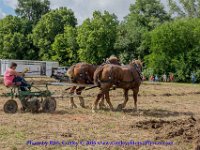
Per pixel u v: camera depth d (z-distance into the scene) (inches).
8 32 4015.8
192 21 2952.8
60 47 3469.5
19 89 692.7
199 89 1555.1
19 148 429.4
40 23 3796.8
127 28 3548.2
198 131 518.9
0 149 420.2
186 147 456.4
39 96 697.0
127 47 3302.2
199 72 2667.3
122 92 1190.9
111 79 724.7
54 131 523.2
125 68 745.6
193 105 945.5
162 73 2876.5
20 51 3870.6
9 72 683.4
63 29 3804.1
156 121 600.4
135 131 545.0
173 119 658.8
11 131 512.7
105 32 3122.5
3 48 3863.2
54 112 697.0
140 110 782.5
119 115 687.1
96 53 3152.1
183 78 2746.1
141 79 772.0
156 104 931.3
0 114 658.8
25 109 691.4
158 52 2898.6
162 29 2888.8
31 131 519.2
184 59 2775.6
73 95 748.6
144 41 3171.8
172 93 1293.1
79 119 629.9
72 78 776.9
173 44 2837.1
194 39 2795.3
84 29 3164.4
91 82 776.3
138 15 3609.7
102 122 608.1
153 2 3710.6
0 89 1214.3
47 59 3703.3
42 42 3720.5
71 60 3449.8
